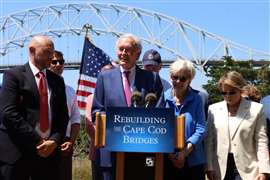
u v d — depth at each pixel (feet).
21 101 22.66
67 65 313.73
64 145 24.35
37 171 23.07
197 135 23.12
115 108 20.92
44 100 22.93
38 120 22.70
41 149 22.35
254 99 28.48
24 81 22.74
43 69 23.20
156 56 29.30
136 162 21.17
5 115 22.26
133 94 22.30
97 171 24.04
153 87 23.31
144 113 20.81
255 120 23.90
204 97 26.22
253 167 23.84
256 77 190.70
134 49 23.24
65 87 24.41
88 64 33.53
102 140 21.21
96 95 23.40
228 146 23.88
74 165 52.60
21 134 22.13
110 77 23.29
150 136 20.80
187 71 23.15
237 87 23.54
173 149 20.71
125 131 20.86
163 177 22.97
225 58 197.57
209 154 24.35
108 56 33.81
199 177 23.80
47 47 23.02
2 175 22.70
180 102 23.67
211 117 24.54
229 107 24.29
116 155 21.34
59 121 23.38
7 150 22.61
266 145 23.89
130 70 23.29
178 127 21.01
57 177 23.45
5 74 22.80
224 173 23.85
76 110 27.27
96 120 21.26
